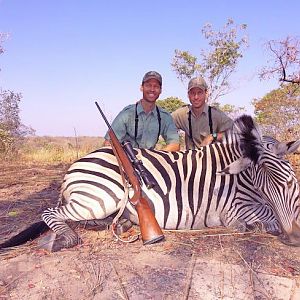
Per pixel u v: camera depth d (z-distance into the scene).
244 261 2.17
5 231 2.82
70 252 2.31
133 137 3.40
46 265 2.15
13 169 6.14
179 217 2.57
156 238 2.31
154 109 3.37
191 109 3.58
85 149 9.70
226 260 2.20
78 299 1.81
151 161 2.60
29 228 2.52
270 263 2.16
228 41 12.38
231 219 2.63
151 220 2.35
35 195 3.99
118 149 2.48
